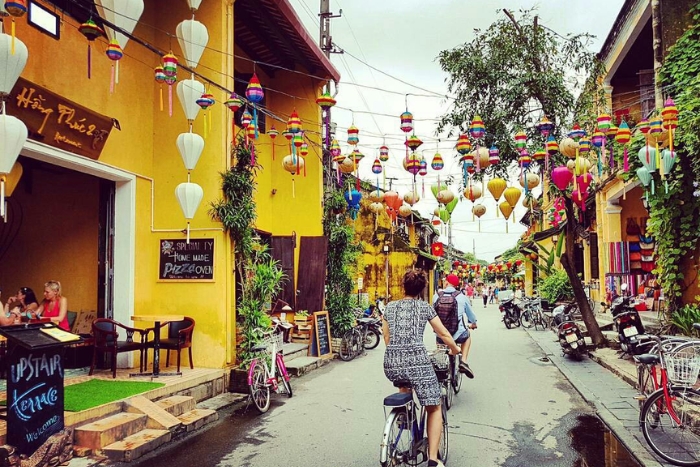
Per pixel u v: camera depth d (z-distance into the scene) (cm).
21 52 467
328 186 1449
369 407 766
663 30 1057
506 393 845
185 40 662
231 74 916
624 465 515
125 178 848
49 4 694
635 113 1591
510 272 4975
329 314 1343
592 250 1961
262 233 1305
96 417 596
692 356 514
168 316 793
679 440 528
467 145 852
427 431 456
